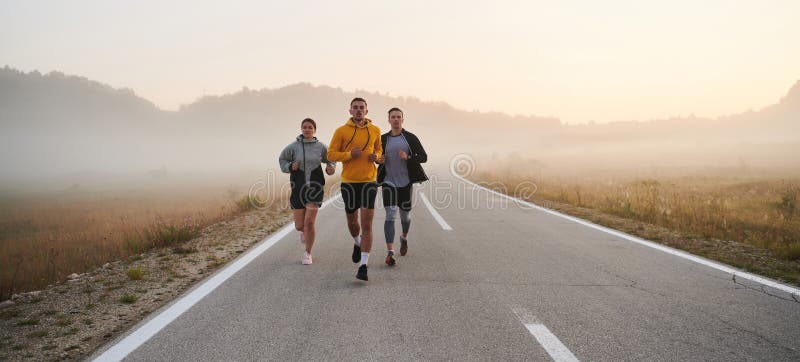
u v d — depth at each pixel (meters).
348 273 5.04
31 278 5.66
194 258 5.95
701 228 8.10
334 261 5.64
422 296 4.16
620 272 5.13
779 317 3.64
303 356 2.83
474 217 10.03
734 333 3.29
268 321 3.48
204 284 4.57
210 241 7.22
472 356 2.84
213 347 2.98
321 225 8.73
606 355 2.87
